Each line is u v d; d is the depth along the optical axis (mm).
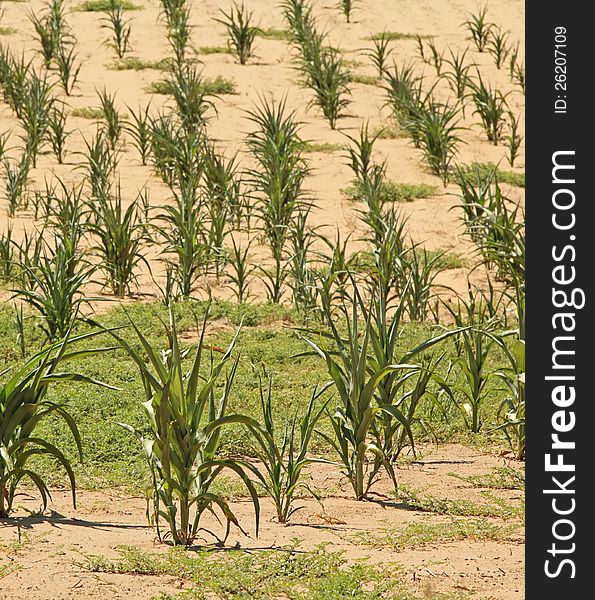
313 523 7070
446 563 6133
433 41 25609
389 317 13500
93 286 14000
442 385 8164
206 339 12023
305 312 13039
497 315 13109
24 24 25359
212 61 23547
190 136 17531
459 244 16250
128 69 22812
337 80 20781
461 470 8492
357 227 16500
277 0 28438
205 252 14703
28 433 6715
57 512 7074
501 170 18969
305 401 10031
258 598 5512
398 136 20312
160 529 6754
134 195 17094
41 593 5391
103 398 9594
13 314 12383
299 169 16656
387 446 8219
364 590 5633
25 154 17797
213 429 6324
